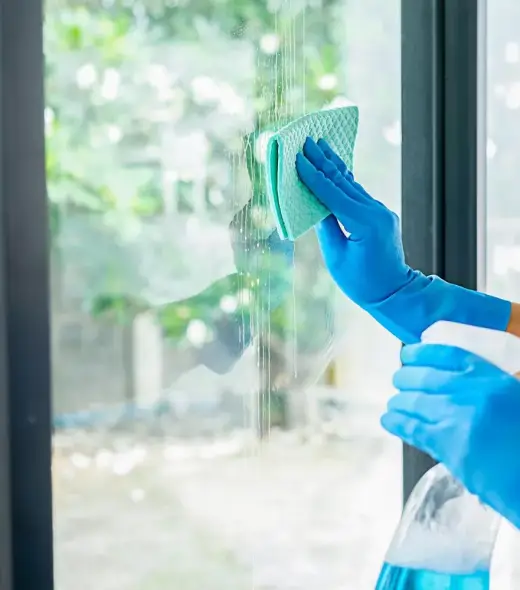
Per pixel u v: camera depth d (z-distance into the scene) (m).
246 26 0.99
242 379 1.00
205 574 0.99
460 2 1.05
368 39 1.05
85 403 0.93
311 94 1.03
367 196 0.73
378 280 0.73
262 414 1.01
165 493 0.97
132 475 0.96
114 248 0.94
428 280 0.76
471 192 1.07
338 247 0.73
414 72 1.06
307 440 1.03
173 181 0.97
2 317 0.84
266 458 1.01
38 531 0.87
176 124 0.97
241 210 1.00
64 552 0.93
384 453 1.07
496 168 1.10
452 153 1.07
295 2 1.02
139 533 0.96
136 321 0.96
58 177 0.92
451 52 1.06
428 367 0.62
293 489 1.03
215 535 0.99
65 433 0.93
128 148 0.95
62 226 0.92
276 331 1.02
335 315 1.05
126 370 0.95
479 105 1.07
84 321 0.93
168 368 0.97
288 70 1.01
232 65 0.99
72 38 0.92
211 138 0.98
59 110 0.92
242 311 1.00
